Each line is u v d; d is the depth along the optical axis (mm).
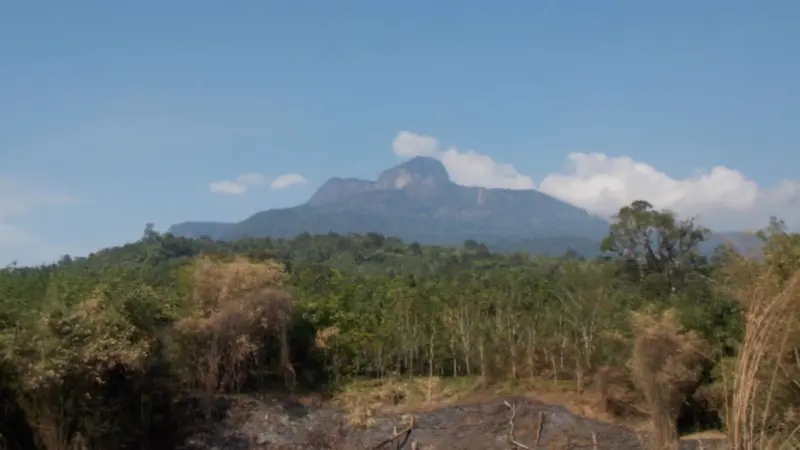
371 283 39594
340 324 32000
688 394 21484
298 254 78562
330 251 82125
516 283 35438
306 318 31516
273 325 27906
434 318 31875
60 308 18688
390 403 27312
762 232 8859
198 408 23922
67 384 18031
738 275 9234
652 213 39594
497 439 21922
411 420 23375
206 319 26031
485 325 30766
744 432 6449
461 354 31203
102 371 18422
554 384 28297
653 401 20438
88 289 21125
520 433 22344
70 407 18141
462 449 21469
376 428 23656
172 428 22422
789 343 7090
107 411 19156
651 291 35500
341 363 30828
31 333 18141
